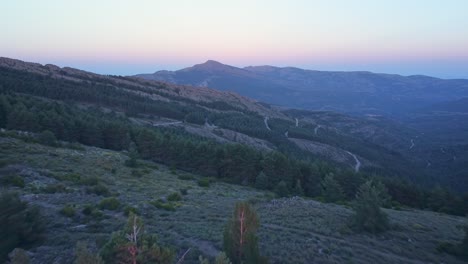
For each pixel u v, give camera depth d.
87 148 63.62
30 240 21.52
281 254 22.97
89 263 12.95
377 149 198.25
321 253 24.33
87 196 34.28
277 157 63.38
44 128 65.19
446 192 61.12
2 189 32.06
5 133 55.59
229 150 66.06
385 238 30.81
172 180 52.75
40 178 37.41
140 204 33.50
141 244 14.55
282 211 35.22
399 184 64.06
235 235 18.89
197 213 32.41
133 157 57.12
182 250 22.11
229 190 51.56
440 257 28.45
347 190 60.78
